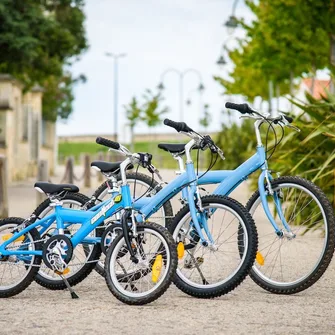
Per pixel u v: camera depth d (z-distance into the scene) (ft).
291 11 73.72
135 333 18.21
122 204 22.70
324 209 22.86
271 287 23.36
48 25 91.66
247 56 99.55
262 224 34.96
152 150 275.39
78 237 23.08
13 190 86.43
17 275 26.23
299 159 42.80
